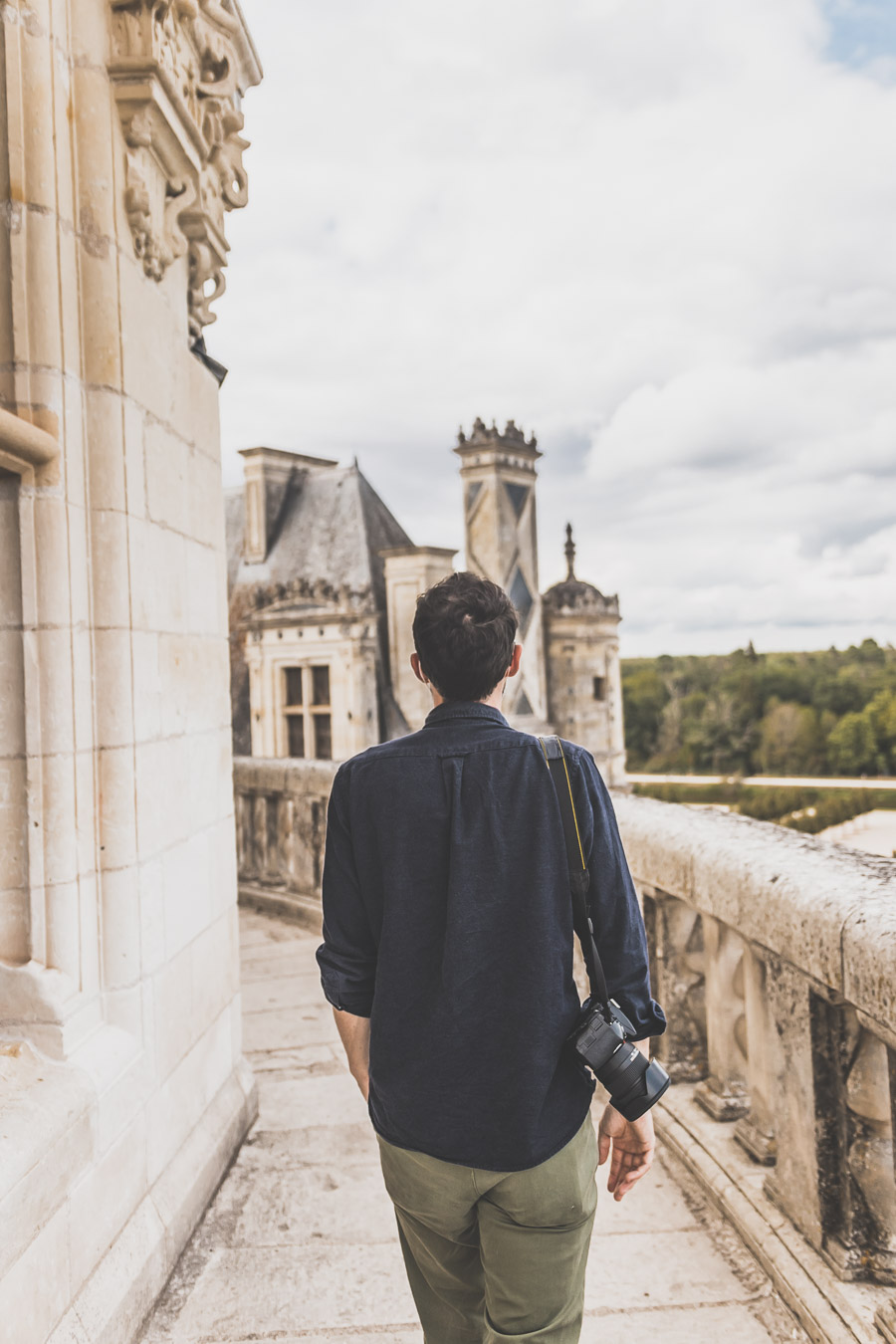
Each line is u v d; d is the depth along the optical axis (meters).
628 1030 1.20
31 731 1.84
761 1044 2.34
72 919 1.90
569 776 1.22
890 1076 1.66
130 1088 1.98
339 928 1.28
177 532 2.46
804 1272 1.87
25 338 1.81
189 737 2.52
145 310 2.22
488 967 1.17
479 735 1.25
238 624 33.53
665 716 96.56
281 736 32.56
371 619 31.02
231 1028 2.88
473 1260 1.31
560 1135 1.17
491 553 31.70
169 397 2.41
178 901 2.38
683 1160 2.49
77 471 1.93
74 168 1.95
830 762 87.25
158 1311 1.98
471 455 31.91
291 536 35.06
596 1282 2.00
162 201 2.33
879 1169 1.83
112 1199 1.89
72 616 1.90
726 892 2.32
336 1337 1.89
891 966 1.59
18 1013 1.81
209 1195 2.43
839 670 96.50
